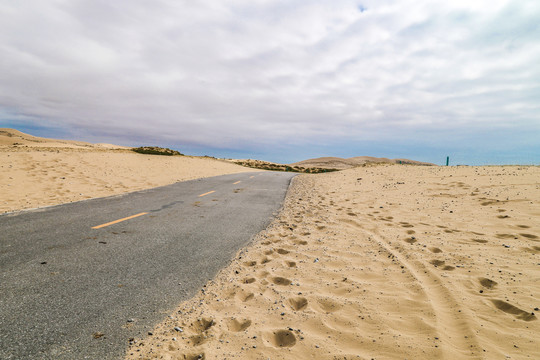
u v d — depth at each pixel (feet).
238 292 9.54
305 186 46.24
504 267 10.78
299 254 13.32
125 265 11.28
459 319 7.47
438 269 10.93
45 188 28.55
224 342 6.80
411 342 6.59
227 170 76.59
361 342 6.72
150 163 62.03
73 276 9.93
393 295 8.98
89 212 19.97
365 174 57.06
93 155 56.44
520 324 7.11
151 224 17.93
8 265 10.38
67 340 6.48
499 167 44.88
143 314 7.91
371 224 18.60
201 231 17.07
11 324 6.88
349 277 10.54
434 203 24.63
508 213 19.06
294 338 6.98
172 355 6.25
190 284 10.03
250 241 15.58
